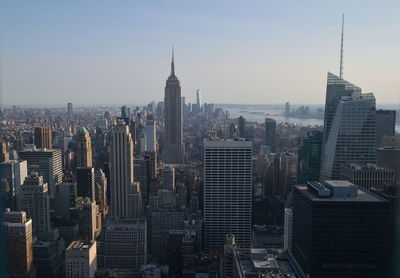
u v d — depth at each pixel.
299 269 107.25
